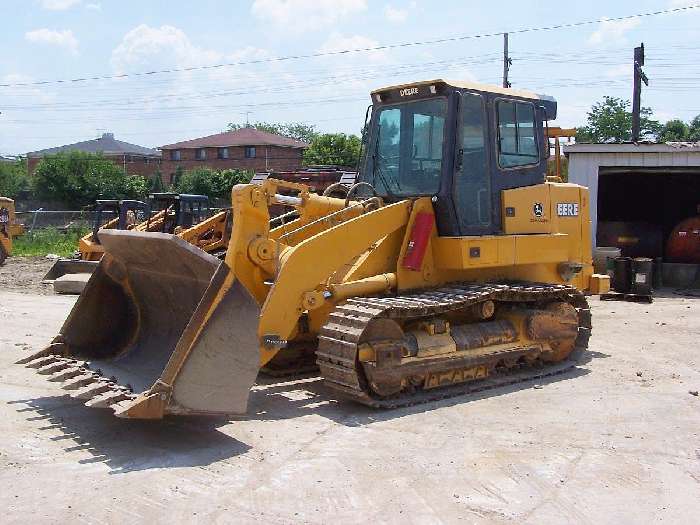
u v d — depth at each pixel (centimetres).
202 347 583
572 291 901
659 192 2202
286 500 496
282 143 6256
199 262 618
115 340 726
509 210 866
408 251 795
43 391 762
